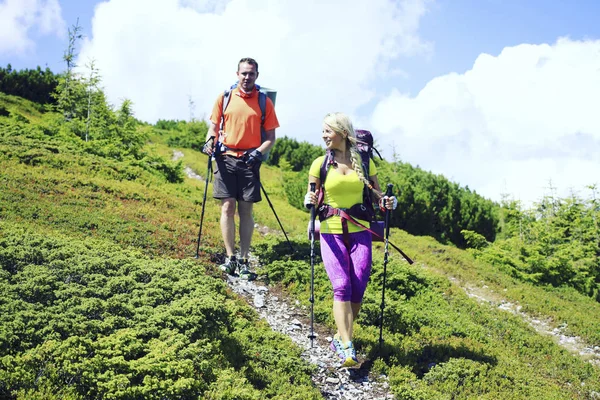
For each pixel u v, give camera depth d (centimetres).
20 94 3291
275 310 798
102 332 539
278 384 562
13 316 504
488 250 1762
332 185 614
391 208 640
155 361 494
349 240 616
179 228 1052
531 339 940
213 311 620
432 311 911
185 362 498
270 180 2789
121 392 443
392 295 945
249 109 850
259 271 935
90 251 720
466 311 1003
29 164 1287
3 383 432
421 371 675
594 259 1764
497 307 1185
